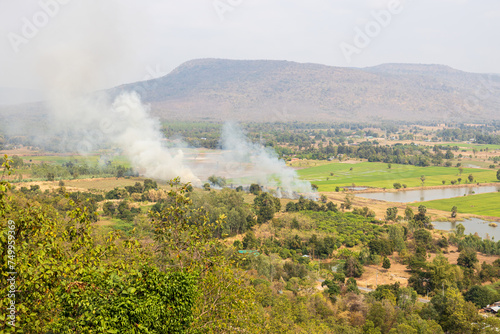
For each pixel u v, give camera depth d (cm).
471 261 10231
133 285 2078
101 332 1850
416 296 8262
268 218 13962
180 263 2481
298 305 6694
